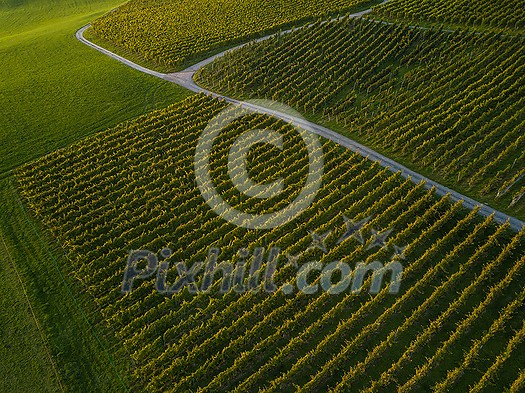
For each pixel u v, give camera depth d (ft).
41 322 101.14
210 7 293.64
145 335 97.14
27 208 136.05
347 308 99.86
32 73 225.97
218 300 102.68
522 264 101.19
